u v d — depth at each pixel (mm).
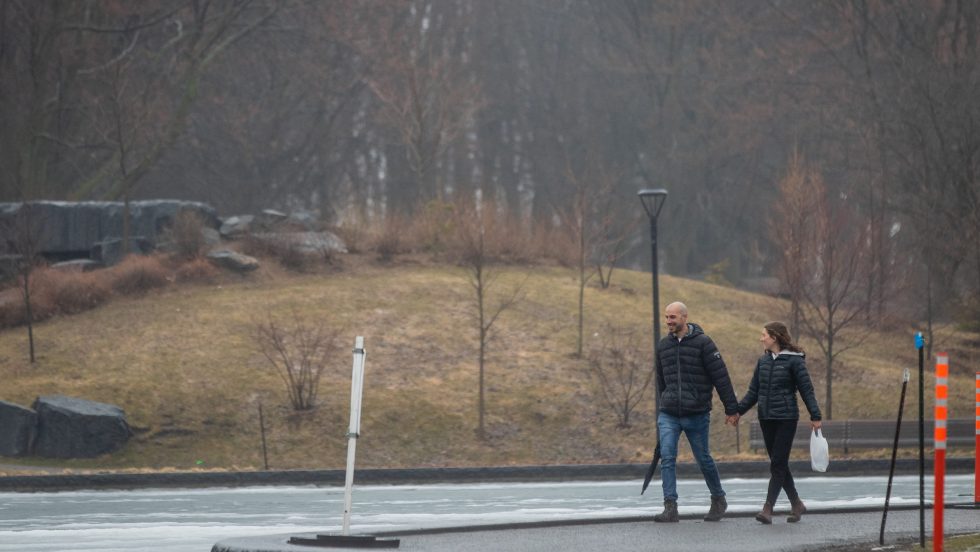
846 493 70938
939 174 154500
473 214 153875
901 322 144125
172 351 118375
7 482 81875
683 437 108375
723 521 46156
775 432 44906
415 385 115688
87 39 185750
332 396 112125
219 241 147625
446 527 43031
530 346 125438
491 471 89000
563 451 105688
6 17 188875
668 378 45438
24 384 109938
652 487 79562
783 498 67312
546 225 162750
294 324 125625
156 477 83938
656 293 100562
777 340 44688
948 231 149375
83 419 100750
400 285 138500
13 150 186250
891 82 177875
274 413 108812
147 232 147000
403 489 80375
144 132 179000
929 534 41875
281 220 156250
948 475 90000
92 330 123000
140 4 184625
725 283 176625
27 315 120438
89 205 148125
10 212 146500
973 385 124375
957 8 168000
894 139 169250
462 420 109812
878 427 101562
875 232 136375
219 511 62250
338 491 78688
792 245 122375
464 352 123125
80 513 61562
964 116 150750
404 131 186375
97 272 135125
